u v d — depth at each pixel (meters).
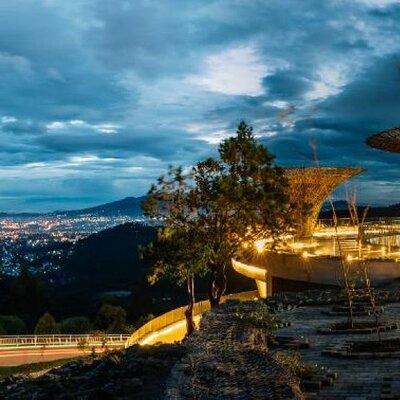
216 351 13.05
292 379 10.92
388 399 11.09
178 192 28.66
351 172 43.19
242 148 28.06
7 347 52.97
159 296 105.50
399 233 44.31
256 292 54.25
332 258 34.31
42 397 12.52
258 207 28.22
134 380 12.37
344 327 18.27
